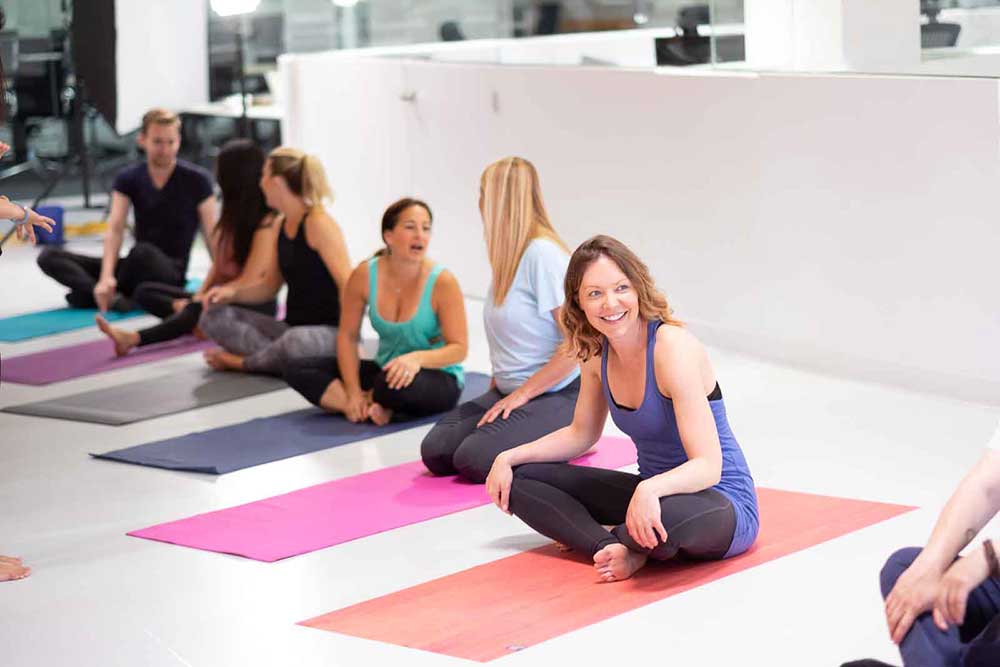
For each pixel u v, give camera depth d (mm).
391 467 5281
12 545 4648
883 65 5902
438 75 8406
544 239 5121
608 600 3803
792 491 4680
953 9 5570
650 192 7102
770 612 3662
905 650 2797
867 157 5996
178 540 4570
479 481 5000
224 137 12609
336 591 4039
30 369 7305
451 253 8555
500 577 4043
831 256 6223
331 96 9461
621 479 4176
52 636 3838
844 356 6246
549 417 5027
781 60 6355
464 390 6434
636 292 3904
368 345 7559
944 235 5746
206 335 7027
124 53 10664
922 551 2893
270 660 3578
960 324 5734
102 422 6184
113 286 8398
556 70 7543
